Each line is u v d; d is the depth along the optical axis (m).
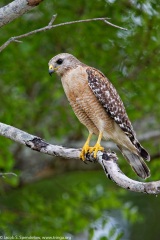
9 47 14.87
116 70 15.35
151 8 14.48
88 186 15.33
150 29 14.88
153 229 18.08
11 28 15.02
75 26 15.09
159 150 15.35
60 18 14.93
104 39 15.02
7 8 9.30
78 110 11.23
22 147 15.57
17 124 15.20
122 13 14.90
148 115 16.11
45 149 9.61
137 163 11.03
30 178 15.58
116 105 11.16
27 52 14.95
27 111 14.84
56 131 15.42
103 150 10.00
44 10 15.08
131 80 15.36
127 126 11.16
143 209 18.20
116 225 13.98
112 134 11.16
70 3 15.23
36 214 14.68
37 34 15.05
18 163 15.55
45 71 15.12
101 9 14.93
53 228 14.43
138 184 8.05
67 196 15.17
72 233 15.29
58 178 17.45
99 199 14.89
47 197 16.94
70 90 11.10
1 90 15.40
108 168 8.79
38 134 15.71
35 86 16.48
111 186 16.50
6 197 16.55
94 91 10.99
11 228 14.67
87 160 9.98
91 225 14.42
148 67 15.32
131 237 18.03
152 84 15.23
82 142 15.55
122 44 15.11
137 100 15.27
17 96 15.21
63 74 11.23
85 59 15.37
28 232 14.33
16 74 15.14
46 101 15.73
